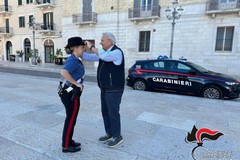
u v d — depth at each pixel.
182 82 7.44
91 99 6.15
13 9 28.17
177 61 7.78
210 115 4.83
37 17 26.11
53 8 24.52
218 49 15.70
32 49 26.86
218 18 15.23
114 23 19.72
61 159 2.71
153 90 8.37
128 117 4.50
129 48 19.36
